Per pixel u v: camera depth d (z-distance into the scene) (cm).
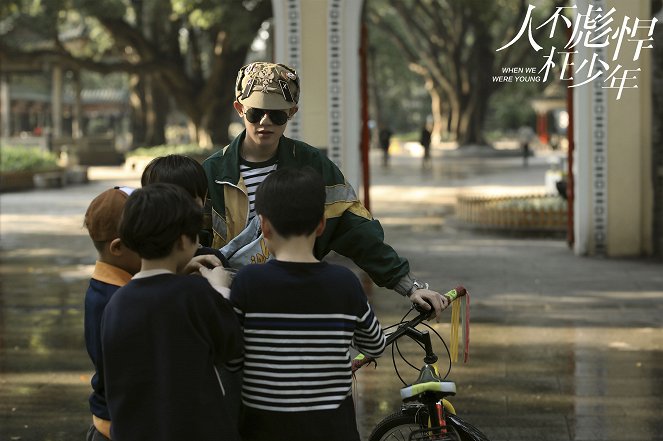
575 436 838
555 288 1570
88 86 11881
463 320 570
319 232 466
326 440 451
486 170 5225
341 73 1886
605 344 1181
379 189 3844
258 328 452
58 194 3741
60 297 1528
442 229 2456
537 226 2298
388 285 546
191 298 435
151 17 5441
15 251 2088
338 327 455
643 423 873
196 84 5422
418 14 8238
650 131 1878
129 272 482
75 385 1014
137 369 432
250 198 552
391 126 12375
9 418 901
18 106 9131
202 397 434
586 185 1905
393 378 1030
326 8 1877
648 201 1894
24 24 5494
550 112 10594
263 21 4297
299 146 557
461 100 7131
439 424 537
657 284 1594
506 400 949
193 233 444
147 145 6400
